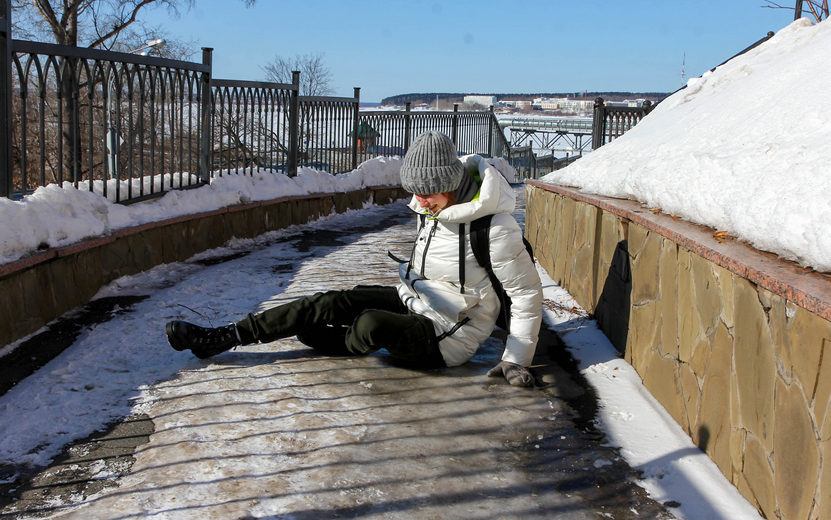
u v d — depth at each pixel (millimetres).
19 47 4180
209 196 6820
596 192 5066
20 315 3828
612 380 3484
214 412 2967
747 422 2318
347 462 2566
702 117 4910
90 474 2443
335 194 10156
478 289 3400
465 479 2484
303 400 3119
